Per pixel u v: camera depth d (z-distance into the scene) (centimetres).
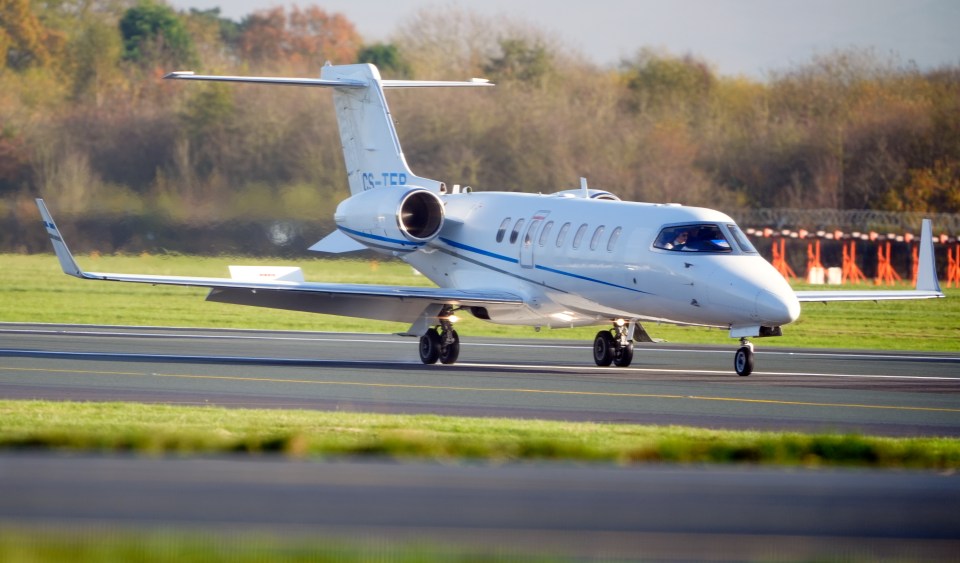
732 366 10300
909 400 7744
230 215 18312
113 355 9931
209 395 7112
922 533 3659
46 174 19725
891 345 13538
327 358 10244
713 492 4166
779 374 9588
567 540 3450
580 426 5781
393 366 9544
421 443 4878
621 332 9819
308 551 3155
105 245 18275
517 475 4388
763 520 3762
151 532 3372
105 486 4012
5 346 10650
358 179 11644
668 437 5456
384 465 4541
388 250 10550
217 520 3562
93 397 6888
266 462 4553
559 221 9769
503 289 10175
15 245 18712
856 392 8194
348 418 5859
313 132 19975
